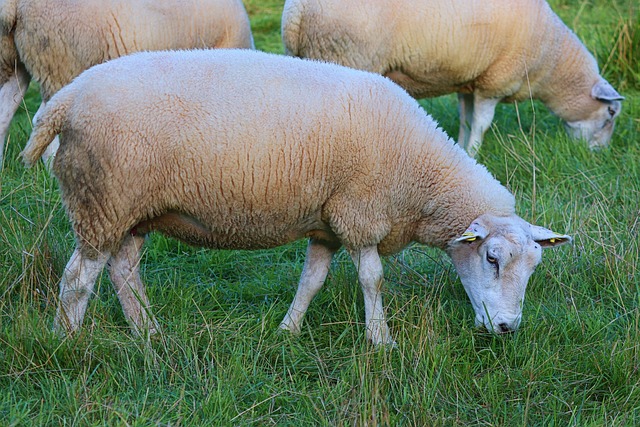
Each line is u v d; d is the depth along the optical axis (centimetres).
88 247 392
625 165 631
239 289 476
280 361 408
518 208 543
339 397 369
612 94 705
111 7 536
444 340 416
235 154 384
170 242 520
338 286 460
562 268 488
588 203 571
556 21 686
